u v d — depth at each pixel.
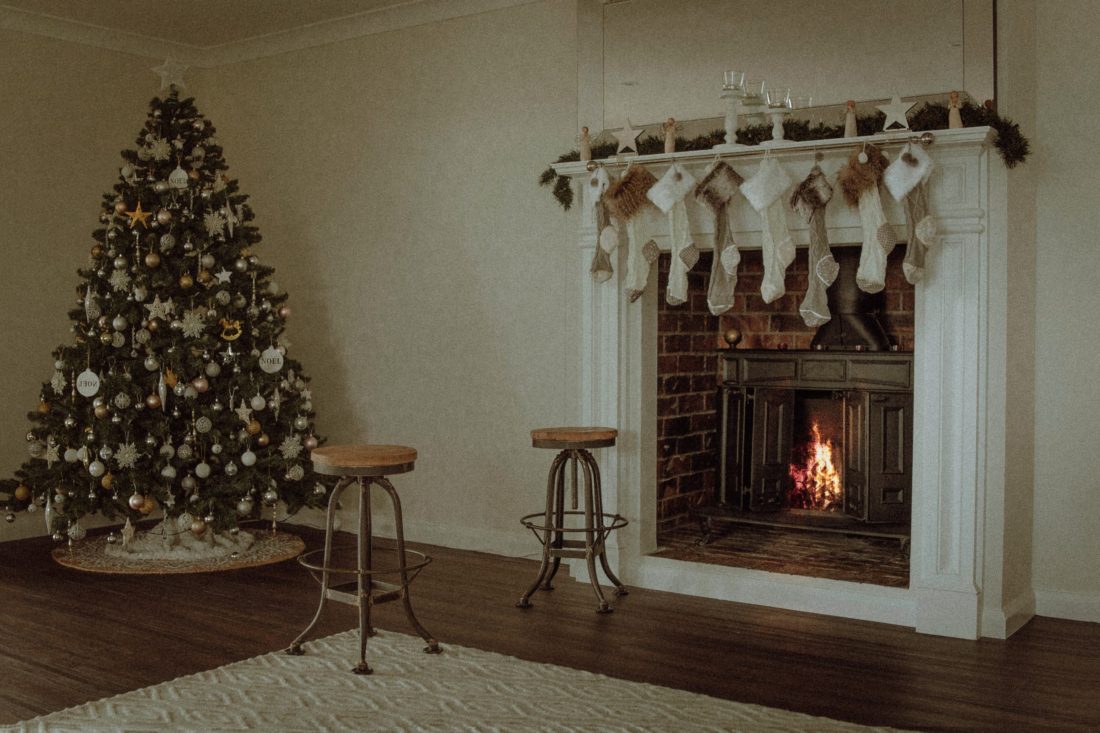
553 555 4.42
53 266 6.01
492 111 5.52
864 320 5.18
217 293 5.12
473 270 5.62
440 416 5.77
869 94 4.29
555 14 5.29
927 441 4.05
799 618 4.24
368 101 6.02
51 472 5.00
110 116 6.27
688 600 4.54
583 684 3.37
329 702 3.20
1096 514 4.22
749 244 4.46
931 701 3.25
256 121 6.53
